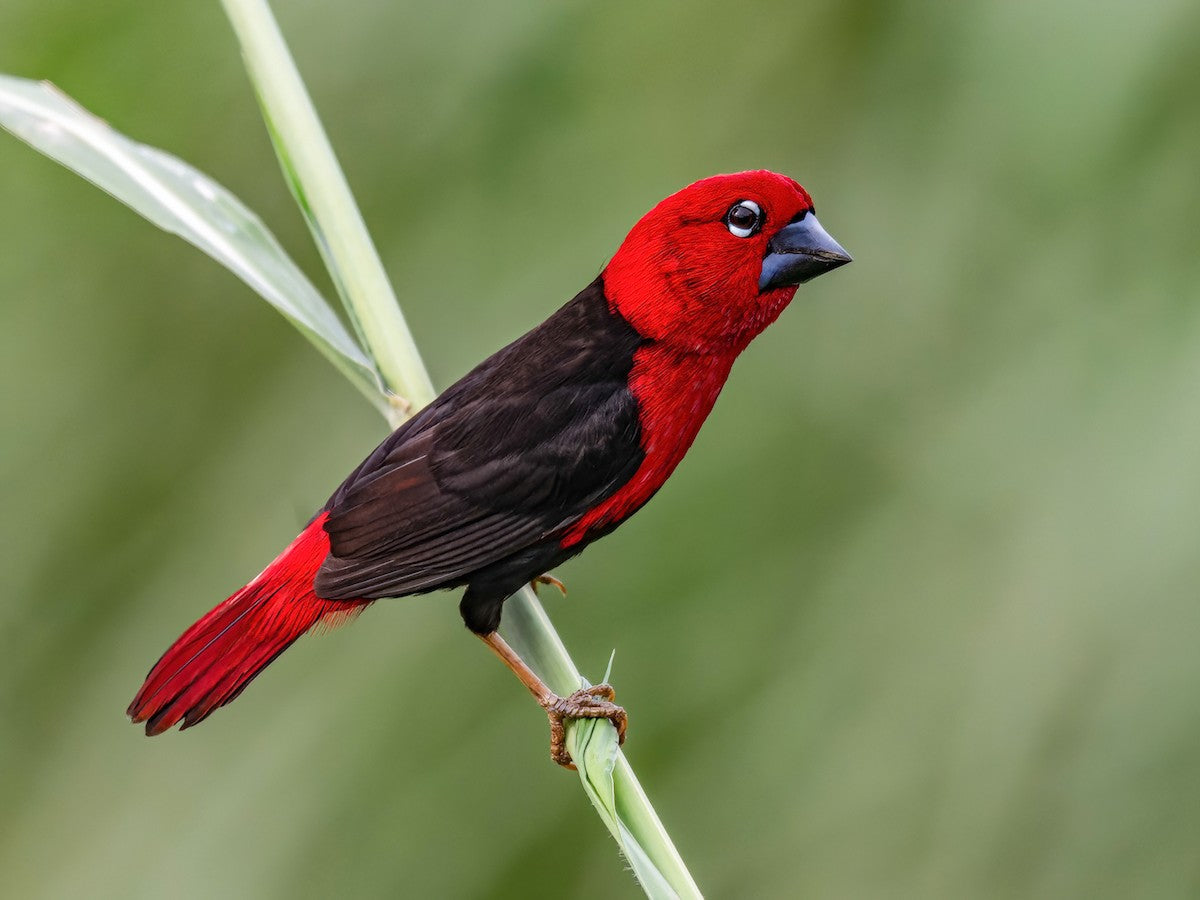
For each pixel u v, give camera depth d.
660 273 2.97
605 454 2.97
